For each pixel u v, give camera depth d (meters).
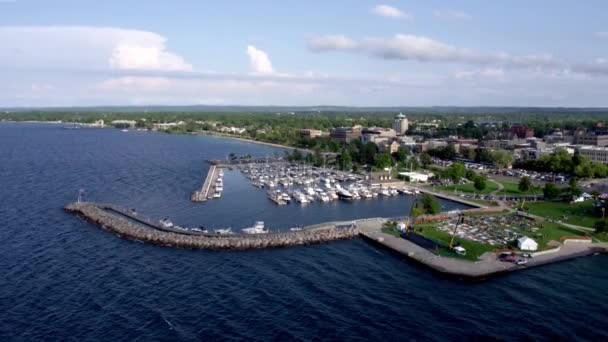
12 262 165.25
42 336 115.88
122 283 148.75
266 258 176.50
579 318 127.75
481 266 164.38
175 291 143.12
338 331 119.38
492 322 125.19
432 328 121.56
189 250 184.75
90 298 137.25
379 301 137.75
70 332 117.94
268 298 138.75
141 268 162.62
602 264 171.00
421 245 188.00
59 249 181.25
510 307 134.38
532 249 181.50
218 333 117.81
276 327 121.00
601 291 146.12
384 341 114.69
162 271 160.25
